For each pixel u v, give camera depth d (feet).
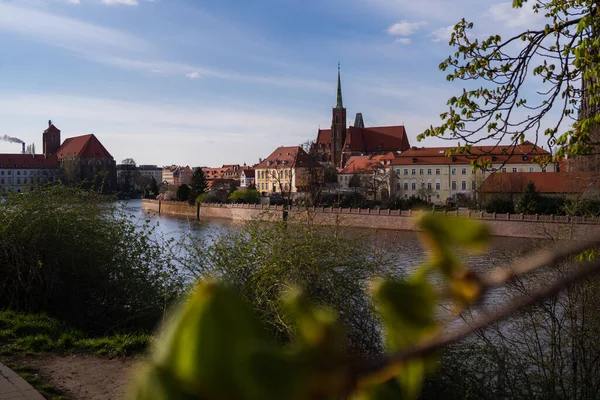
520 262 1.55
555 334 24.32
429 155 317.63
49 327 41.22
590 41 21.61
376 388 1.17
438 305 1.30
